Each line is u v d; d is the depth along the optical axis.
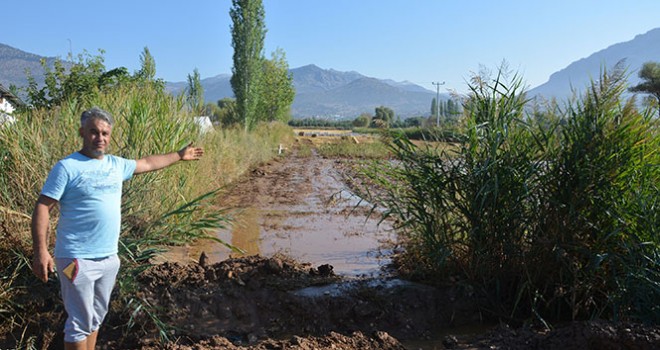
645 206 5.41
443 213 6.15
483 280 6.00
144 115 8.39
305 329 5.57
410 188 6.64
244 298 5.75
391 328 5.63
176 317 5.44
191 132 10.85
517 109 6.21
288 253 8.13
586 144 5.62
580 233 5.68
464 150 6.15
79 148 7.14
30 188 6.28
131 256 5.52
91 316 4.07
